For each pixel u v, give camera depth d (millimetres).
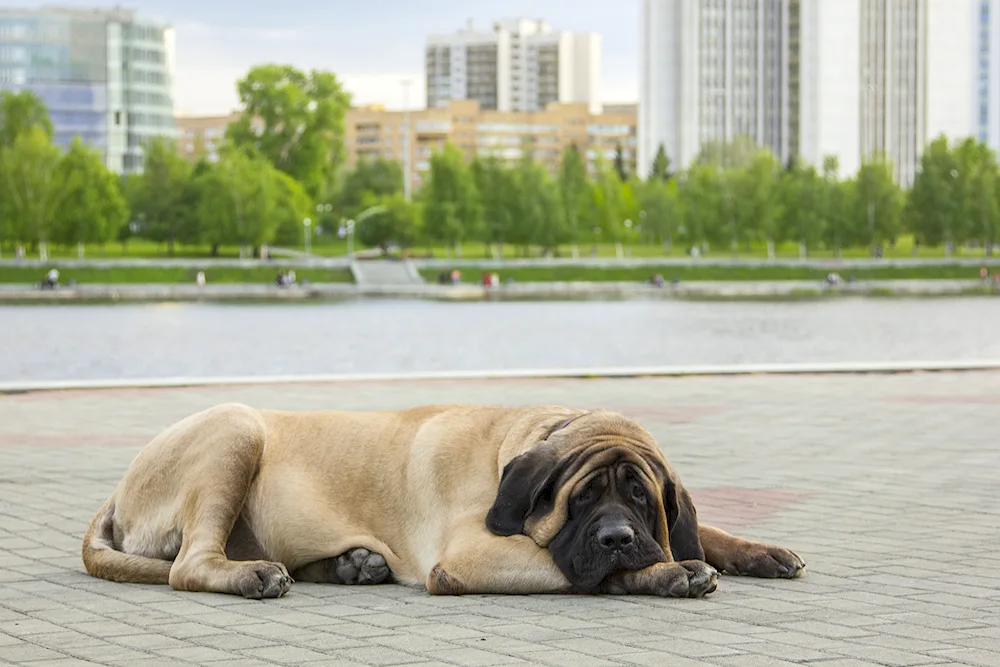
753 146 188125
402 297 102438
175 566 5664
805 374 18844
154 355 47031
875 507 8320
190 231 124062
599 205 136500
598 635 4754
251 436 5777
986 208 141625
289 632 4875
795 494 8875
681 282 115750
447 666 4352
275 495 5758
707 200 142000
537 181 129500
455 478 5578
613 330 63438
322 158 147125
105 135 183250
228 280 108250
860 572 6121
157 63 190875
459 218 126688
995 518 7883
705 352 48562
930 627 4930
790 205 140125
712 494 8883
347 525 5711
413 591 5559
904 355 46938
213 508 5672
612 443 5258
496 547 5332
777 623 4969
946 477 9664
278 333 60469
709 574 5293
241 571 5473
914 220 143750
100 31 183500
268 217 118500
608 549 5129
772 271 121000
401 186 180375
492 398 15430
